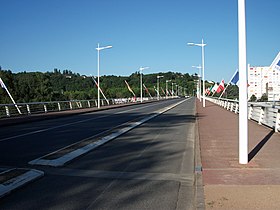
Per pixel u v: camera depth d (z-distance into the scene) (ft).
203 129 54.85
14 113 95.96
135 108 153.38
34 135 51.72
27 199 20.89
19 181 24.09
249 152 33.19
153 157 34.40
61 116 95.71
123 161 32.35
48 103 116.78
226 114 93.86
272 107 54.44
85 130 58.54
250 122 67.15
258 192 20.43
